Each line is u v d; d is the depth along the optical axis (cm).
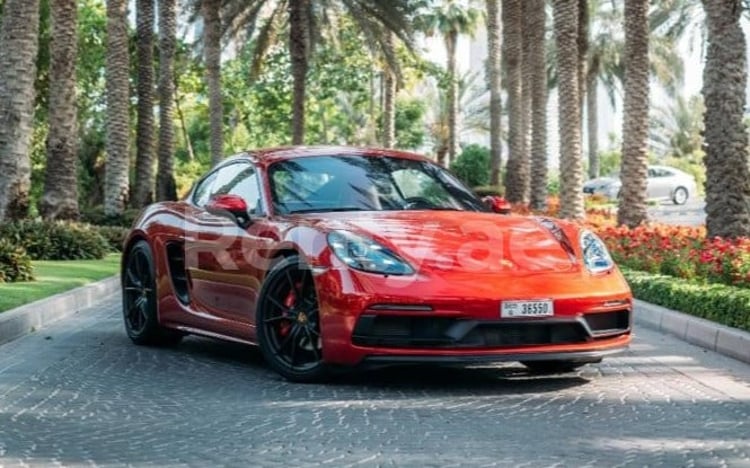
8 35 1675
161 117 3098
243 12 3878
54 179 2055
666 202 4647
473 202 792
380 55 4228
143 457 484
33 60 1695
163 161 3102
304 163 786
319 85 5834
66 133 2061
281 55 5516
